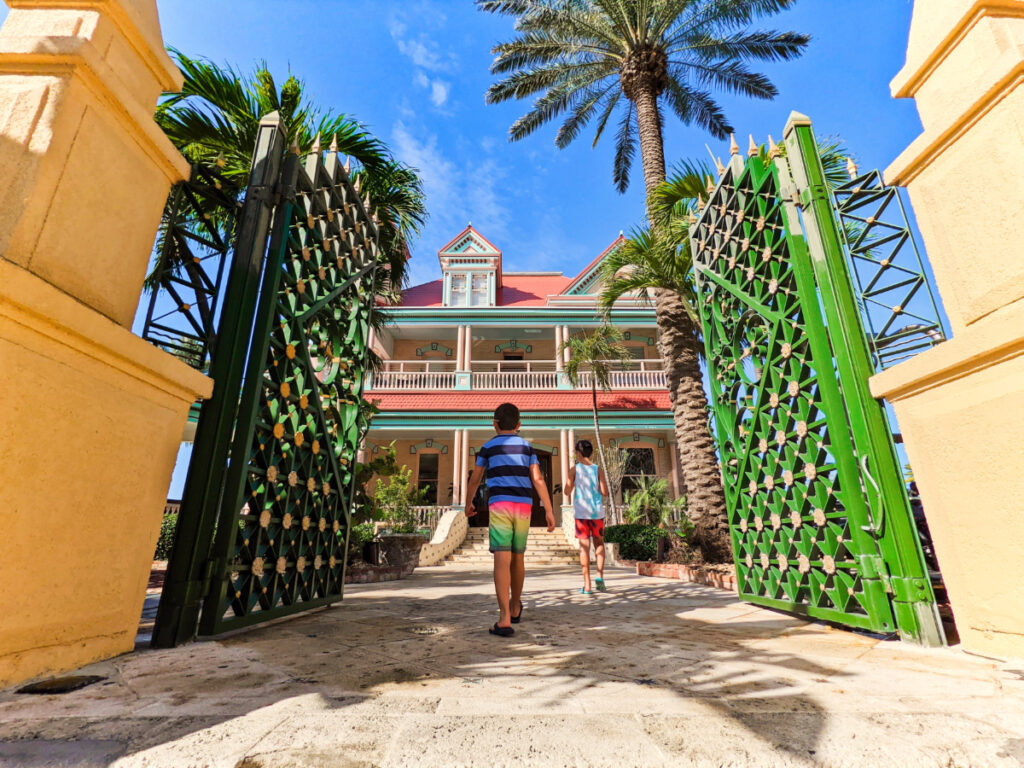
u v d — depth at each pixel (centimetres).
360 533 820
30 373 186
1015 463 211
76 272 216
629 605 424
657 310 972
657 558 1067
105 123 233
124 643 231
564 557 1383
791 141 352
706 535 797
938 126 255
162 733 132
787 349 354
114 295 240
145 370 241
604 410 1845
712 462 840
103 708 154
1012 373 212
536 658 221
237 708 153
